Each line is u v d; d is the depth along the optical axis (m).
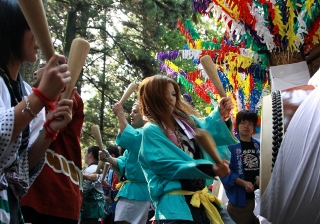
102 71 16.67
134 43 15.69
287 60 5.50
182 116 3.10
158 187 2.86
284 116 2.63
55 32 15.55
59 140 3.05
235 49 5.76
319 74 2.87
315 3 5.10
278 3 5.34
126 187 5.26
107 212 7.48
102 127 17.06
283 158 2.51
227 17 5.45
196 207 2.82
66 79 1.61
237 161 4.57
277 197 2.53
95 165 7.12
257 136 5.79
